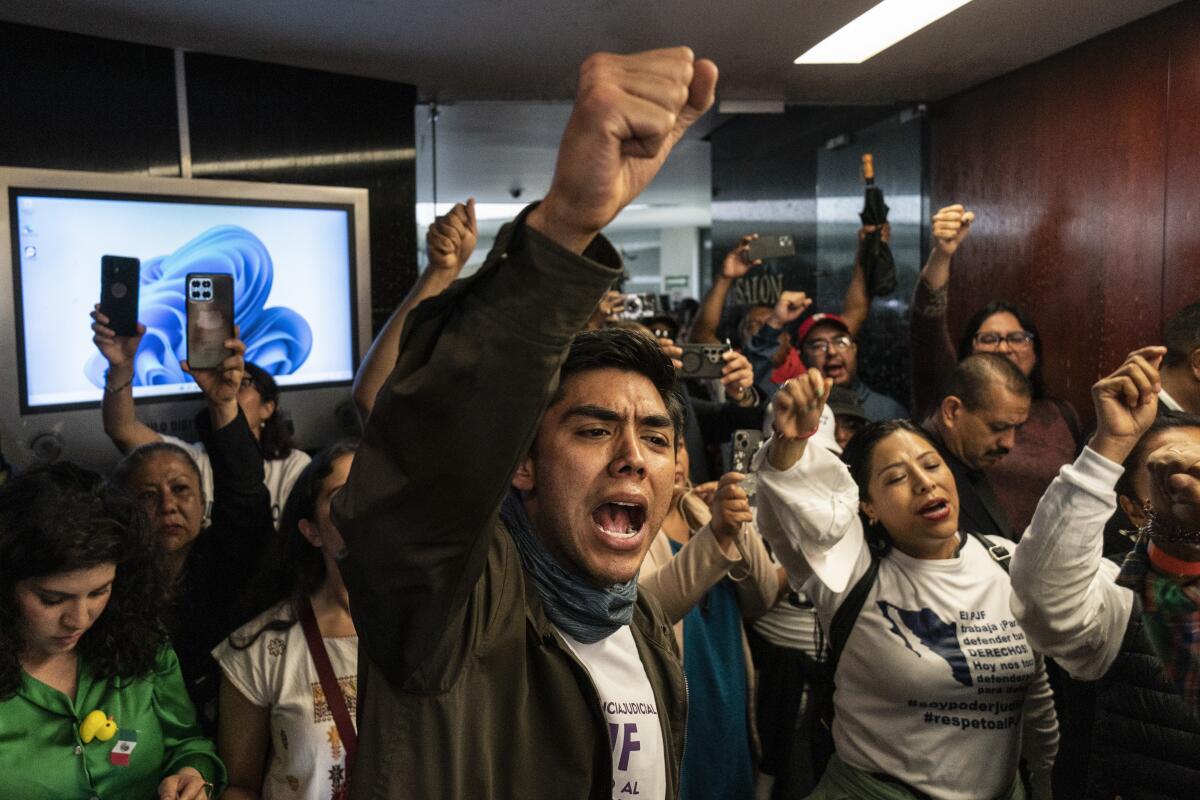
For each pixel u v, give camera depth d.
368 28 2.97
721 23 3.00
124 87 3.03
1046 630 1.55
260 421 2.95
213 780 1.55
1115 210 3.11
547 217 0.71
